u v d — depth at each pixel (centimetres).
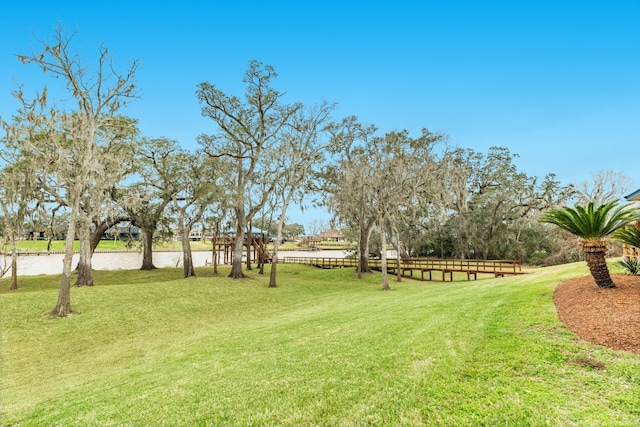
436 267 3306
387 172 2225
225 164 2530
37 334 1149
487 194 3597
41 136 1639
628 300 638
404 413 392
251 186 2831
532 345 534
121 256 5825
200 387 559
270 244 8944
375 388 461
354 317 1105
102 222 2691
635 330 505
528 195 3469
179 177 2556
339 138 2556
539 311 718
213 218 2719
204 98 2373
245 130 2452
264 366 637
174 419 446
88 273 2119
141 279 2747
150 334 1211
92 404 550
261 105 2458
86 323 1273
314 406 435
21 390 736
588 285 837
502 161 3534
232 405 469
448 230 3816
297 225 11175
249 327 1210
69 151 1519
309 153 2516
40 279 2669
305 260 4409
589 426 328
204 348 921
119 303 1558
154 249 7262
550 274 1409
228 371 638
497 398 396
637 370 412
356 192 2611
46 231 2222
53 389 714
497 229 3572
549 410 361
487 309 833
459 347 573
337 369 555
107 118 1533
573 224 785
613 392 380
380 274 3069
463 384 439
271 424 407
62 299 1352
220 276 2877
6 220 2005
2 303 1424
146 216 2850
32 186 1755
